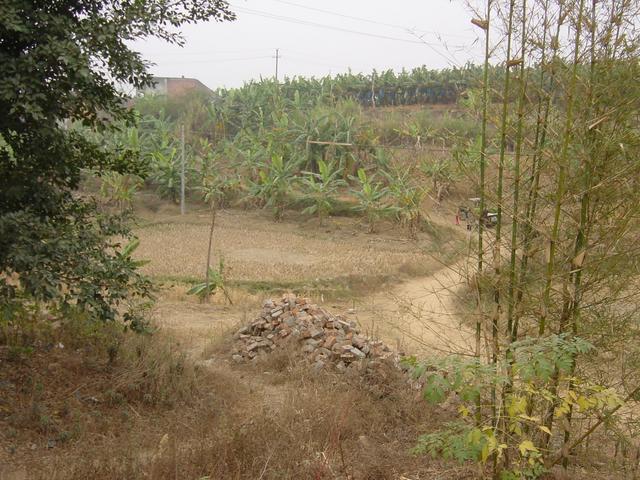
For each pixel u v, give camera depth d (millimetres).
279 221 34000
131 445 5207
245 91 44875
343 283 19922
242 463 4648
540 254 4598
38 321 7938
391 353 8727
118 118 6988
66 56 5734
